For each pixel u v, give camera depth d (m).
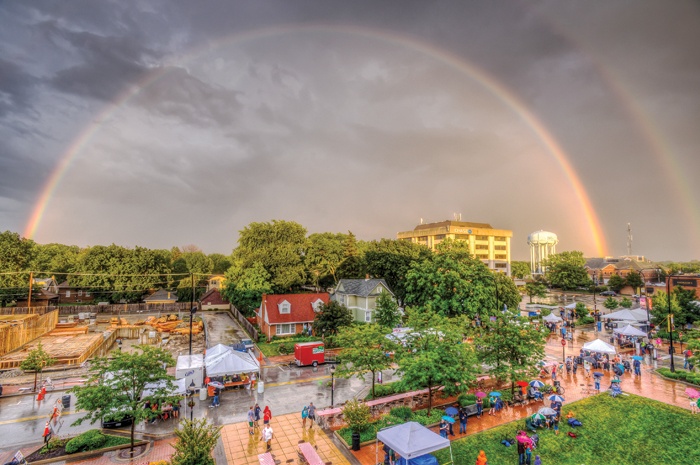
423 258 67.50
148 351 26.39
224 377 38.19
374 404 30.98
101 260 94.44
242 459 24.20
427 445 20.69
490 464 23.52
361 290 66.19
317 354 45.09
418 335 34.69
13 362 43.44
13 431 28.11
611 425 28.62
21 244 87.62
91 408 24.08
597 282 143.00
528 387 34.31
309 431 28.11
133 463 23.91
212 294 94.44
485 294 56.34
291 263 77.62
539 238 187.38
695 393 30.23
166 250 163.25
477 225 184.75
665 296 59.22
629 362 43.16
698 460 24.02
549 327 62.38
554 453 24.83
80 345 51.28
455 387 29.69
